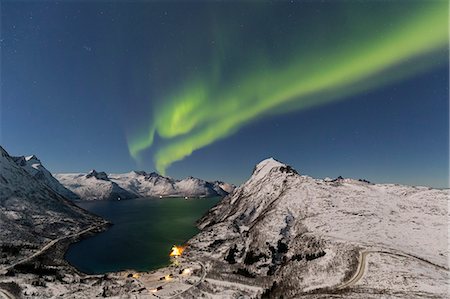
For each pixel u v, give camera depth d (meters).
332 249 147.12
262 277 150.50
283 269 150.62
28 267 163.62
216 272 159.38
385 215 188.00
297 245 164.75
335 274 130.25
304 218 191.12
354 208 197.12
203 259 183.62
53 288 137.25
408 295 106.00
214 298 131.12
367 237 156.00
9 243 199.00
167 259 193.38
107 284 145.25
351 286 118.12
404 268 122.62
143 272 167.00
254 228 196.12
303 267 143.25
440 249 141.75
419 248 144.00
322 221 181.00
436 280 113.50
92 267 179.50
